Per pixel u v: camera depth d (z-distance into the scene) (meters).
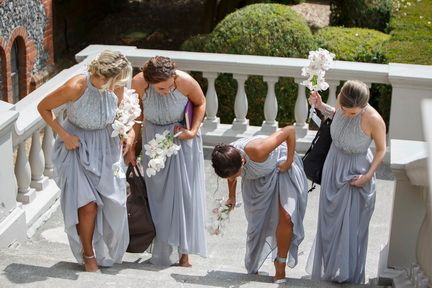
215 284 6.08
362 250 6.74
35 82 17.56
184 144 6.80
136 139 6.82
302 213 6.53
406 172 6.11
